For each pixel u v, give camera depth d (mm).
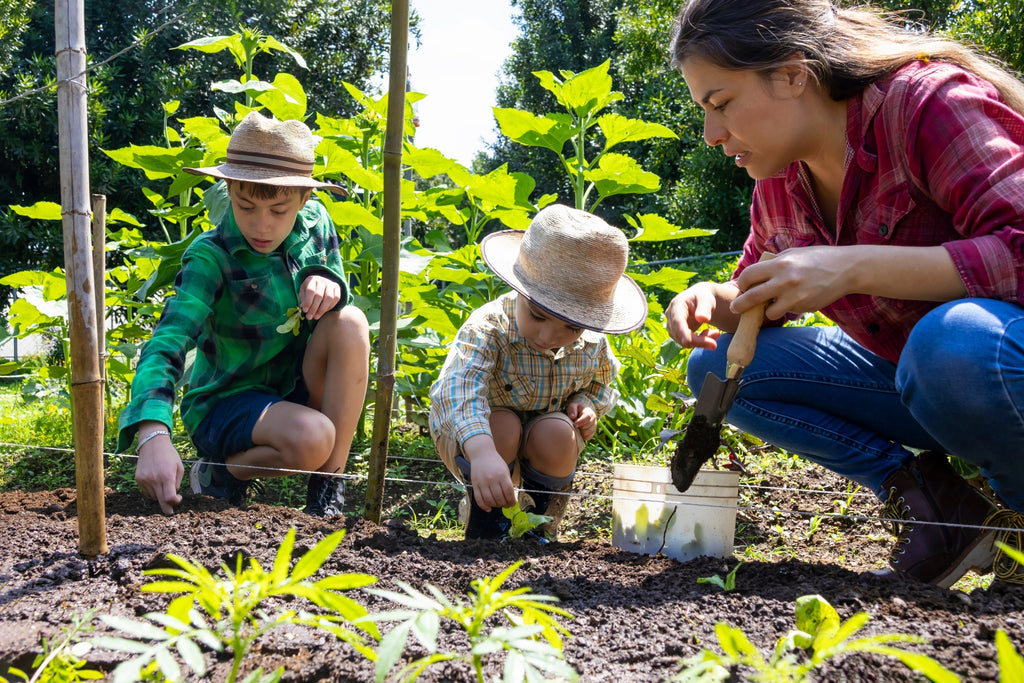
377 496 2225
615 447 3857
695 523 2086
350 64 10609
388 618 811
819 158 1970
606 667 1313
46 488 3555
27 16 11070
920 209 1880
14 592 1616
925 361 1763
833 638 823
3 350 11414
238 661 812
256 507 2223
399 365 4113
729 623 1468
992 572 1838
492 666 1302
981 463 1822
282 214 2562
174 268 3492
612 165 3797
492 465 2188
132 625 794
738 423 2432
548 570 1822
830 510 3049
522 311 2451
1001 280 1712
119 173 10938
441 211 3953
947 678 710
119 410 4516
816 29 1801
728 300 2293
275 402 2625
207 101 9758
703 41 1810
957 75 1801
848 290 1733
